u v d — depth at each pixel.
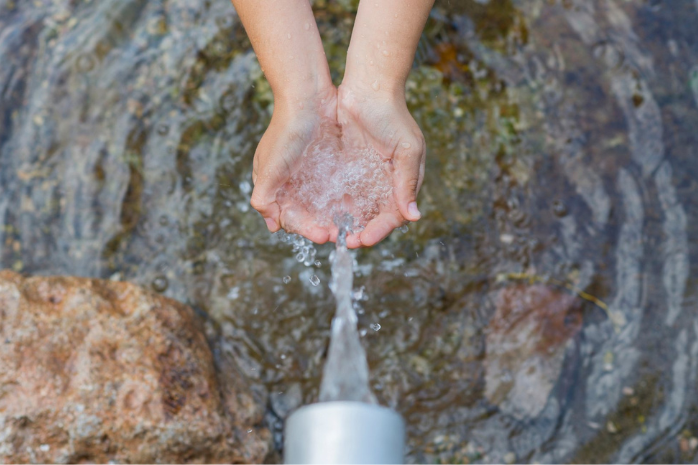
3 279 1.66
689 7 2.23
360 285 1.99
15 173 2.08
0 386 1.52
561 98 2.17
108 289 1.76
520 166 2.10
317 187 1.38
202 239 2.04
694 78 2.15
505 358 1.92
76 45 2.21
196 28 2.25
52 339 1.60
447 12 2.27
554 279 1.99
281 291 1.99
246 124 2.15
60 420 1.51
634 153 2.09
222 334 1.94
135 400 1.56
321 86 1.35
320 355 1.94
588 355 1.91
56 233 2.03
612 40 2.22
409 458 1.83
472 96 2.18
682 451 1.77
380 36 1.31
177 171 2.10
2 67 2.19
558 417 1.85
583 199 2.06
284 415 1.86
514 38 2.25
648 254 1.98
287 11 1.31
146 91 2.18
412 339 1.95
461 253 2.03
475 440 1.85
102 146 2.12
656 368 1.87
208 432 1.62
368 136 1.36
